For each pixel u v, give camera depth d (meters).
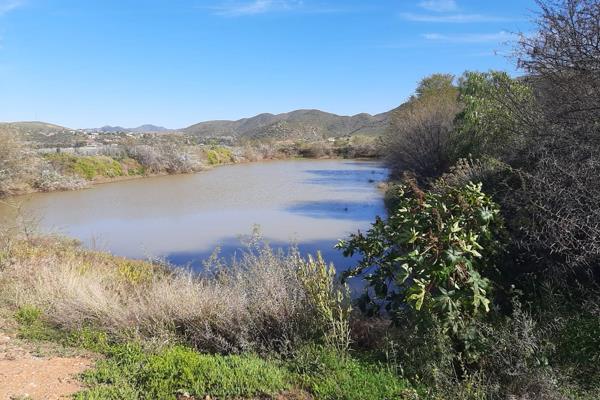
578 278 4.94
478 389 3.52
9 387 3.81
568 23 5.71
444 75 32.31
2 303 6.25
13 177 25.67
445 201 4.84
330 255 11.02
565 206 4.64
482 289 4.15
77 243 12.25
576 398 3.43
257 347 4.63
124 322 5.20
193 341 4.88
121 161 36.00
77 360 4.51
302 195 23.64
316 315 4.73
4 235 9.81
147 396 3.64
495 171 7.16
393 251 5.08
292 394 3.73
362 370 4.03
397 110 32.03
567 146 5.21
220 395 3.70
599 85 5.35
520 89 8.38
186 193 25.53
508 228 5.37
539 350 3.76
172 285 5.86
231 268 7.47
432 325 3.98
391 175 29.00
